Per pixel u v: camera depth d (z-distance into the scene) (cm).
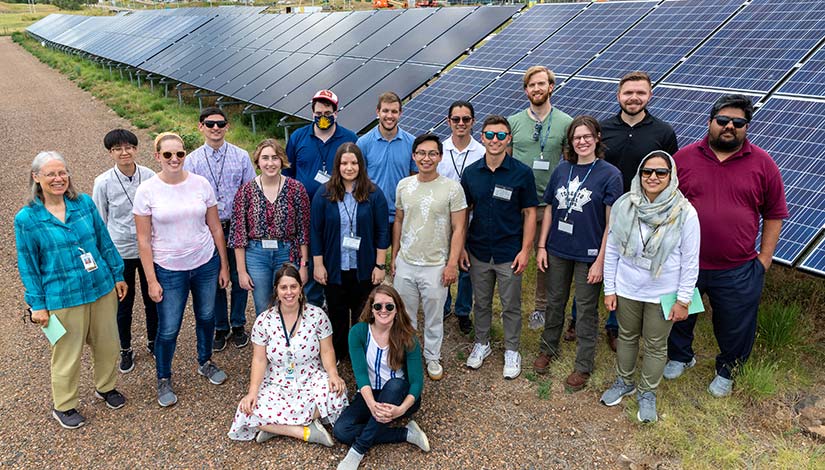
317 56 1254
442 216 415
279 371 397
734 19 610
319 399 386
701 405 393
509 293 434
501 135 397
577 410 403
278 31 1653
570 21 836
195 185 410
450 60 918
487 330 462
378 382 386
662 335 371
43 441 389
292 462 364
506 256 428
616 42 706
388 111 465
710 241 379
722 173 372
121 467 364
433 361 448
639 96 414
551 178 421
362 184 417
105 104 1802
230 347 505
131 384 452
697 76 563
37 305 369
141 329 543
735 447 351
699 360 444
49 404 429
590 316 412
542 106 471
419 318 546
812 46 499
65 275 372
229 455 372
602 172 391
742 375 400
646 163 350
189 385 449
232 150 479
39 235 361
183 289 413
